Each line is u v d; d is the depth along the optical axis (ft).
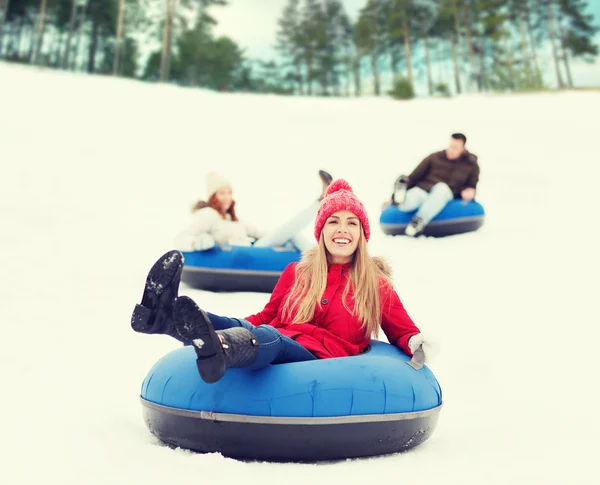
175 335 6.90
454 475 6.99
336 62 175.94
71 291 18.10
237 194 36.47
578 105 68.44
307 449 7.45
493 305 16.39
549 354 12.72
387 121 61.26
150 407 8.11
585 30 161.79
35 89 59.93
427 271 20.40
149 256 23.81
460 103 76.18
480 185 37.76
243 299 18.06
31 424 8.56
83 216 29.60
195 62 149.59
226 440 7.54
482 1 154.51
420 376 8.29
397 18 160.15
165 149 46.19
